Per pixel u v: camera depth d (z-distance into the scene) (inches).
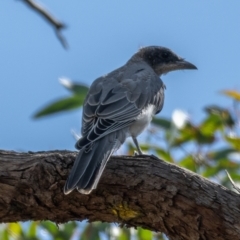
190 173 368.8
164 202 364.2
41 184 371.6
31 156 379.6
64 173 371.9
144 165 373.4
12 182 371.9
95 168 373.1
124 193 370.6
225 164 542.9
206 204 358.3
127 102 480.1
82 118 466.9
